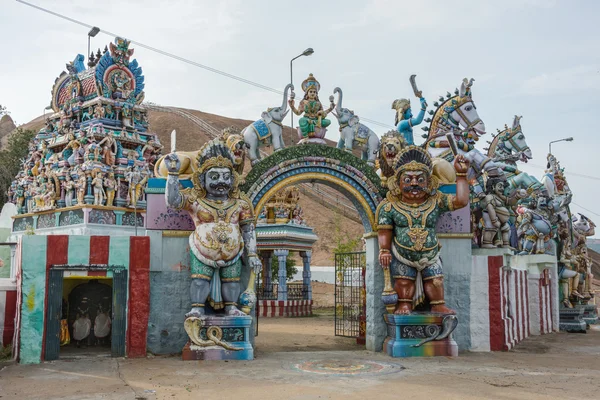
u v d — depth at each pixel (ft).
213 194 41.11
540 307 64.18
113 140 89.15
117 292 40.50
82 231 81.97
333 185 46.62
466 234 46.32
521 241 66.69
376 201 45.57
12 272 61.46
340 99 47.78
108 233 84.23
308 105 46.80
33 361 38.22
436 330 42.78
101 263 40.34
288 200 99.71
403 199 43.24
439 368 37.29
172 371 35.40
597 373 35.99
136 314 40.63
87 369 35.86
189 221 42.70
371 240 46.03
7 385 31.09
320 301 131.64
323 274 168.76
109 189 85.97
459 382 32.48
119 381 32.19
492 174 51.90
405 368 37.17
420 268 42.86
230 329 40.32
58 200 87.56
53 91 99.91
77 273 39.83
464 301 46.01
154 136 97.71
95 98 92.17
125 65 95.50
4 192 138.72
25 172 98.07
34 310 38.78
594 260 248.32
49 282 39.27
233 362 38.93
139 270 40.91
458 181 43.24
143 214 88.84
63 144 91.71
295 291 100.63
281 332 64.75
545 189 69.82
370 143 48.03
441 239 46.32
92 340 45.11
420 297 43.37
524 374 35.37
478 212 51.37
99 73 91.97
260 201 43.96
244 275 42.93
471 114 54.19
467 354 44.01
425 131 56.08
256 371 35.60
